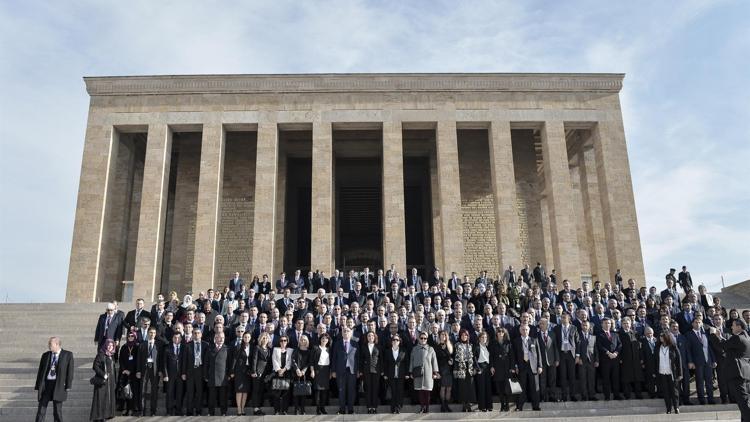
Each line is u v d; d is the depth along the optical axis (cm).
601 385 1625
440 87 3397
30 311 2356
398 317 1634
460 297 1950
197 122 3344
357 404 1554
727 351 1237
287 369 1449
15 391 1602
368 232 4503
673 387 1453
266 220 3195
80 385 1630
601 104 3422
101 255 3189
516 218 3225
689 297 1897
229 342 1584
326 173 3269
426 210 3922
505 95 3409
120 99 3375
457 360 1479
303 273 3869
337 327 1614
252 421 1409
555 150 3334
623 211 3262
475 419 1427
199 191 3234
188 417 1437
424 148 3859
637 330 1633
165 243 3906
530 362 1491
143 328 1557
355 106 3372
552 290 2066
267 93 3388
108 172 3281
